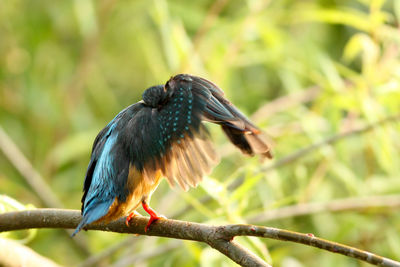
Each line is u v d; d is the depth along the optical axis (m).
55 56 13.39
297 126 11.16
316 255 10.70
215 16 11.68
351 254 4.92
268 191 10.03
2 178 12.10
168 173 5.61
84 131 12.88
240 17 11.85
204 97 5.56
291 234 5.17
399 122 10.16
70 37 13.78
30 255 6.82
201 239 5.72
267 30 11.15
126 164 5.96
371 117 9.73
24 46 12.92
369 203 9.70
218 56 11.23
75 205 12.27
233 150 10.55
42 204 11.43
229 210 7.32
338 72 11.59
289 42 11.37
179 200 11.21
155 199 11.51
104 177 6.09
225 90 10.91
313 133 10.14
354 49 10.70
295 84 11.39
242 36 11.23
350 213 10.66
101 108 13.45
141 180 5.98
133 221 6.28
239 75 12.55
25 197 11.81
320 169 10.41
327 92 10.68
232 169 10.73
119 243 9.82
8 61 13.37
